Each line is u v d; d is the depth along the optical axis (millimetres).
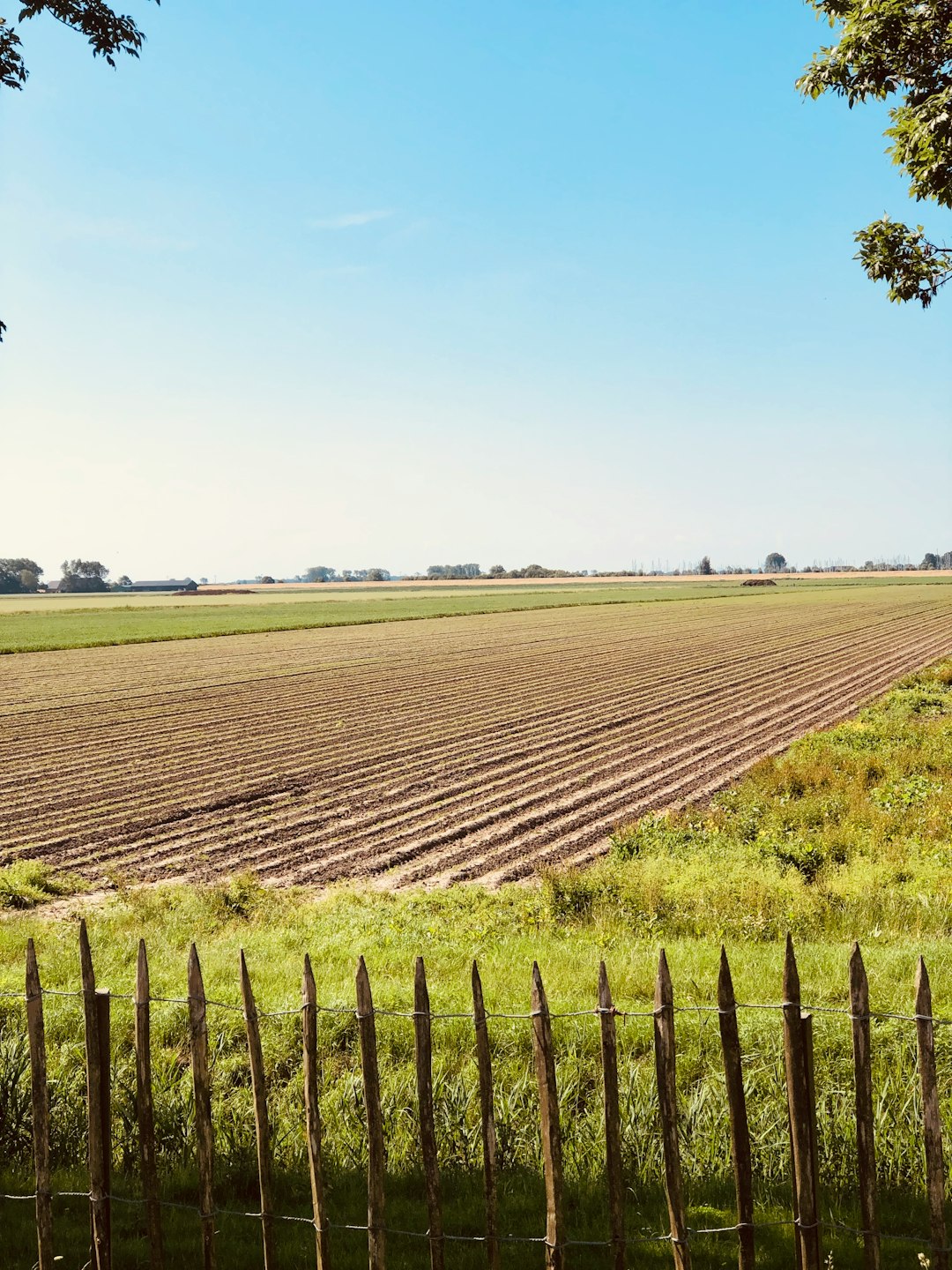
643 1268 5059
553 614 107062
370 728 33750
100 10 10562
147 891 15391
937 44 12867
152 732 33250
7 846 19500
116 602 174000
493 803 22641
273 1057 7562
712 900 12336
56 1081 6992
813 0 14039
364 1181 6098
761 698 38844
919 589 159125
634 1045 7484
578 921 12352
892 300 14656
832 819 17531
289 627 87562
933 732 26766
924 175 12594
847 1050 7051
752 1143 6125
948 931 11102
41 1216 4836
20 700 41219
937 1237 4391
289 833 20328
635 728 32469
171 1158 6371
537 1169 6156
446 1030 7781
